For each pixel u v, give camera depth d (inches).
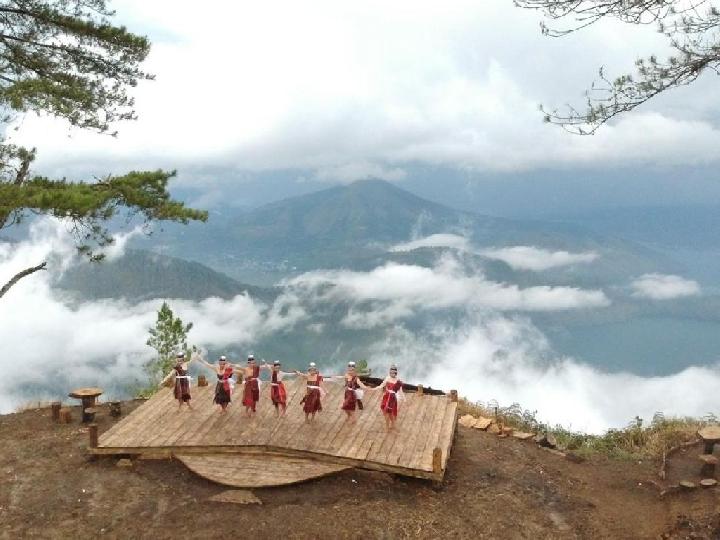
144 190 585.9
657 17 357.4
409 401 679.7
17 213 512.7
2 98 539.5
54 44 632.4
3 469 543.5
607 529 490.9
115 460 558.3
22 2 601.9
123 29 630.5
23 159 572.4
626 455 646.5
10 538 439.2
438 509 495.2
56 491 502.9
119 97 633.6
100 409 736.3
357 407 647.1
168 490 506.3
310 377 603.2
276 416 625.9
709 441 573.9
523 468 599.8
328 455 534.6
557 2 366.0
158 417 621.3
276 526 455.5
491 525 480.4
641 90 372.2
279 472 522.0
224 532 448.5
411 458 529.0
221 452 553.3
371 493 509.7
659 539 470.3
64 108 567.5
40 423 674.8
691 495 530.0
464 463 594.6
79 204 489.7
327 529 454.3
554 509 520.7
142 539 441.1
